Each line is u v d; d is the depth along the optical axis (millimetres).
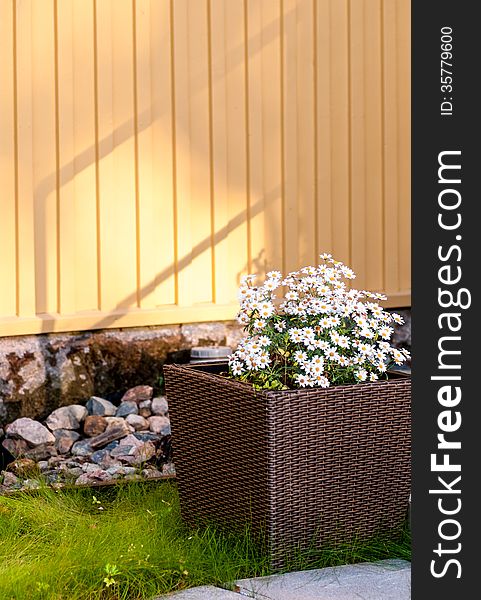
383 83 5930
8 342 4969
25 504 4031
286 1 5621
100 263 5191
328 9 5742
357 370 3758
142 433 5000
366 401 3619
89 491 4328
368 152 5910
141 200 5285
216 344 5516
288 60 5645
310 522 3566
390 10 5922
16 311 4973
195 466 3863
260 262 5621
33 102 4980
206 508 3818
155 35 5293
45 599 3232
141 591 3324
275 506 3500
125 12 5207
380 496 3686
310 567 3562
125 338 5285
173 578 3445
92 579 3355
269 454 3477
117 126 5207
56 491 4277
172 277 5395
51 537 3795
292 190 5691
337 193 5828
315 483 3561
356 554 3609
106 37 5160
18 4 4914
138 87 5250
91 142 5145
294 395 3498
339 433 3584
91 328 5156
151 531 3754
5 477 4598
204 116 5438
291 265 5703
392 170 5984
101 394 5230
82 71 5109
